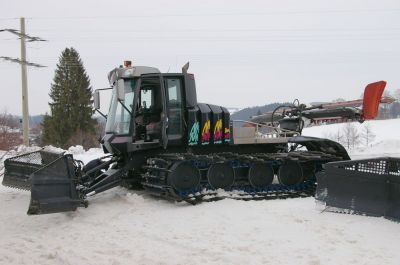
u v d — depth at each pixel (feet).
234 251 19.81
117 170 32.76
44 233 24.22
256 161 33.73
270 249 19.93
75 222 26.27
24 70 98.22
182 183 30.94
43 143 157.58
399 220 23.61
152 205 30.35
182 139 33.81
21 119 108.06
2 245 21.89
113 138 32.58
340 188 26.43
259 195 33.27
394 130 133.90
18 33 97.40
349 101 40.11
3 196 34.94
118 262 18.62
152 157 33.58
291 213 26.32
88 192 30.37
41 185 25.59
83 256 19.66
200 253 19.71
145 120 33.96
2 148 98.37
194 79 34.17
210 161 32.17
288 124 40.88
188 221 25.67
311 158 35.14
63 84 161.27
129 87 32.89
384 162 25.27
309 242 20.77
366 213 25.21
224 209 28.14
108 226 25.26
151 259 18.90
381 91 38.24
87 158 62.95
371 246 19.99
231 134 35.88
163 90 32.60
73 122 158.92
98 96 34.96
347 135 112.47
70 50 164.04
